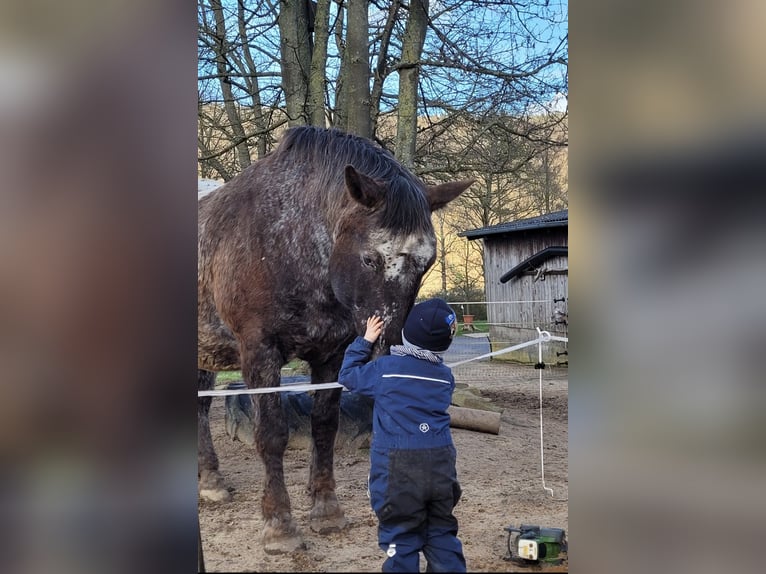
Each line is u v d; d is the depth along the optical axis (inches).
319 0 215.8
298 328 113.3
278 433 110.4
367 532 115.0
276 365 113.0
